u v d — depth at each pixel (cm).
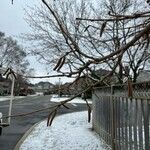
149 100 642
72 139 1251
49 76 255
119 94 878
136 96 708
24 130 1608
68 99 240
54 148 1103
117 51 236
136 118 721
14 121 1948
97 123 1334
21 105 3778
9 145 1212
